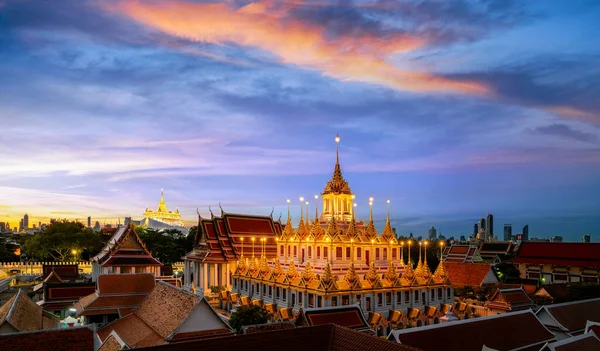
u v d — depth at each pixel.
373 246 97.56
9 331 51.62
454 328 49.75
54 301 84.25
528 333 54.47
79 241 162.75
